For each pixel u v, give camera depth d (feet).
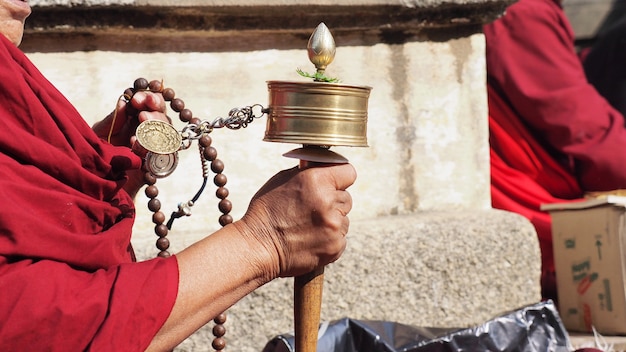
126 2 8.15
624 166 12.01
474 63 9.45
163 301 4.94
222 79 8.74
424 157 9.32
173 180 8.57
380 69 9.18
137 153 6.23
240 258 5.23
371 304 8.46
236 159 8.75
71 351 4.70
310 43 5.27
